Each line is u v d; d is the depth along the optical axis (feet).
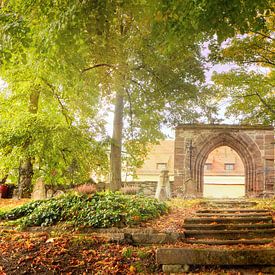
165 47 25.57
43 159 55.62
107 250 26.37
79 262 24.39
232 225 33.96
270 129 63.93
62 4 22.30
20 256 24.80
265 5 21.53
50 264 23.95
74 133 54.49
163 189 53.31
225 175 109.60
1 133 52.29
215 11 20.62
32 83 54.29
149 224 33.68
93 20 22.27
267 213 38.91
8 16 22.06
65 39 22.35
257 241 29.55
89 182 64.18
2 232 30.58
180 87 66.13
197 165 64.75
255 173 63.57
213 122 72.74
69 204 35.35
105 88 44.70
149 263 24.76
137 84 65.57
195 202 49.47
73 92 38.68
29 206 36.99
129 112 71.05
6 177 68.23
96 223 32.09
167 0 20.92
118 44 34.17
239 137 64.54
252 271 23.66
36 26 24.48
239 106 57.77
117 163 62.54
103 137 61.52
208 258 24.06
